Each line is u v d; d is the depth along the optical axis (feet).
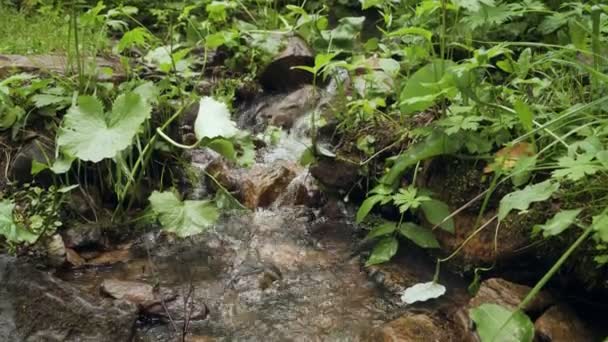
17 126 8.89
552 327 6.32
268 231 9.11
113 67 10.99
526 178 7.04
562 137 6.65
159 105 9.97
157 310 7.08
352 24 12.50
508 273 7.43
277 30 14.07
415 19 10.42
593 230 5.93
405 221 8.96
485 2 7.94
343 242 8.87
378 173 9.18
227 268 8.18
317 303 7.47
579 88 8.02
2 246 7.86
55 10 13.91
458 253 7.79
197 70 12.88
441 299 7.42
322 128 10.23
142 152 8.86
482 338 5.90
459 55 10.50
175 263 8.27
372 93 9.86
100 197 9.16
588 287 6.75
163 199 8.27
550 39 10.14
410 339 6.54
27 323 6.57
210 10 13.00
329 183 9.57
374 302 7.48
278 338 6.86
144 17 15.14
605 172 6.44
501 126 7.50
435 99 8.02
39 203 8.34
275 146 11.34
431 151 7.95
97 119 8.04
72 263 8.00
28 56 10.47
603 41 8.35
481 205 7.63
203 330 6.93
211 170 10.35
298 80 12.79
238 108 12.71
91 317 6.62
